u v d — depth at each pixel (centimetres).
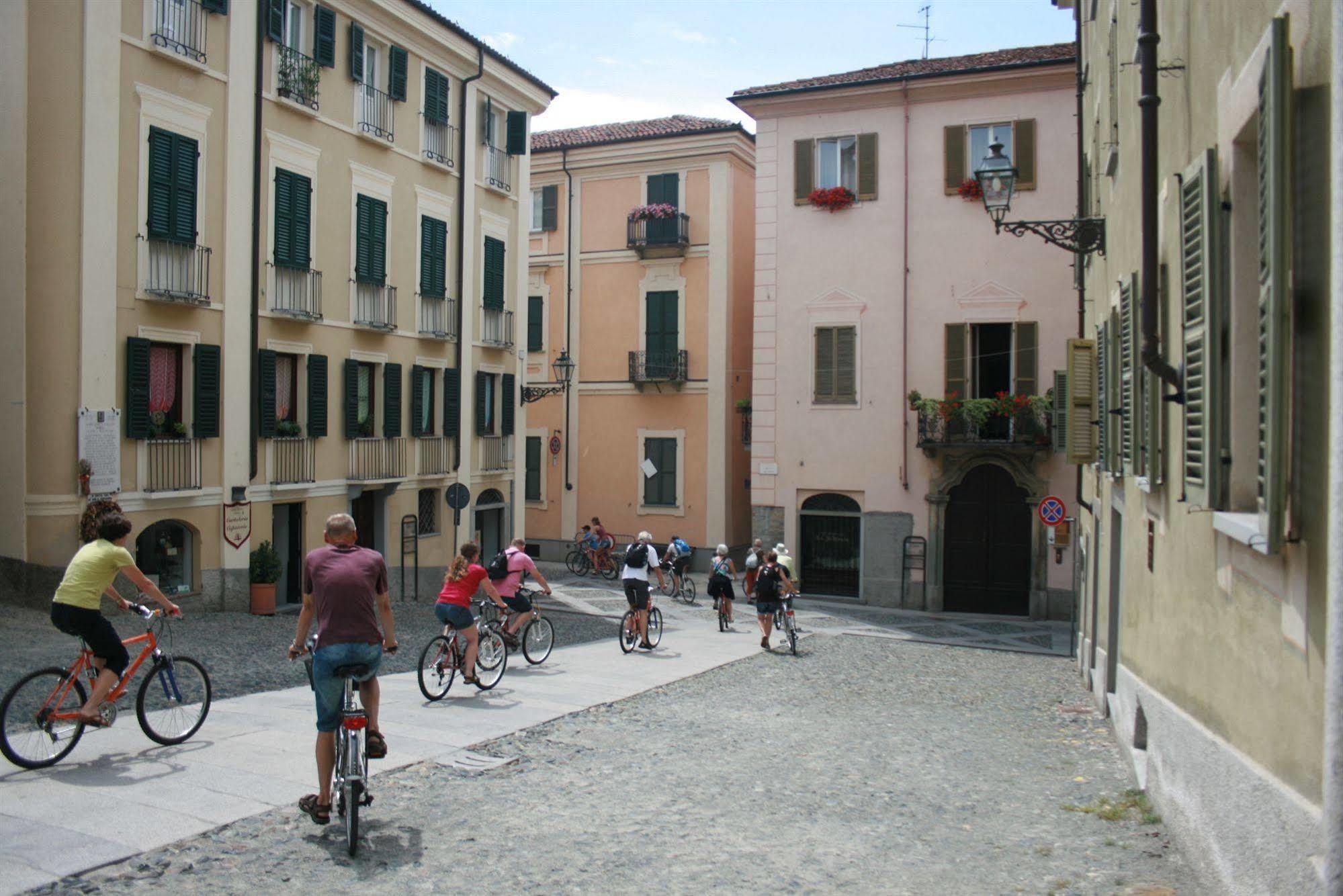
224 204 1977
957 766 1030
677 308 3578
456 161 2692
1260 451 480
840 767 1011
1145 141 753
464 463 2741
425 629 2075
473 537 2809
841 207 2944
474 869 664
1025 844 745
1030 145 2770
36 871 615
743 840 751
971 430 2767
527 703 1283
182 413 1925
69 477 1709
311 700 1177
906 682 1702
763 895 635
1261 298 475
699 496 3553
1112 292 1248
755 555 2448
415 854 687
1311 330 428
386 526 2453
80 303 1712
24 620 1591
